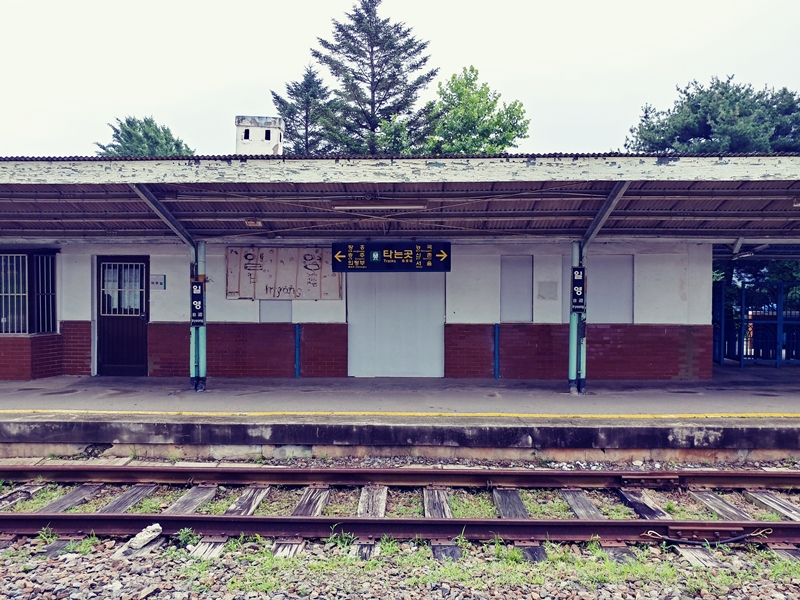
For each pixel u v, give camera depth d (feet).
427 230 32.09
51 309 36.11
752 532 16.99
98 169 22.85
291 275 35.94
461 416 25.32
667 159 22.09
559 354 35.35
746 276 52.54
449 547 16.44
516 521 17.20
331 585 14.06
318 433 23.93
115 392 30.78
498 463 23.44
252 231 30.81
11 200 26.37
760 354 42.93
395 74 108.58
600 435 23.57
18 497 20.20
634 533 17.19
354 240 33.35
